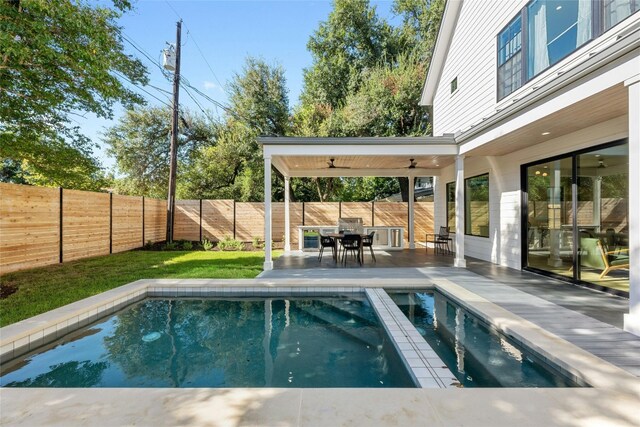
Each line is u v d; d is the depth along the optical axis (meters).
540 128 5.07
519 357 3.11
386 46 18.48
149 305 5.24
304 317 4.66
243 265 7.82
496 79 7.15
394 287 5.72
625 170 4.49
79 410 2.02
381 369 3.08
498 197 7.64
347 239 7.84
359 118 15.48
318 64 18.67
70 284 5.71
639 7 3.98
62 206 7.98
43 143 7.86
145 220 11.38
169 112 15.84
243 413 1.97
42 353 3.50
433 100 11.02
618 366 2.53
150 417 1.94
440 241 9.85
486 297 4.66
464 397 2.14
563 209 5.69
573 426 1.83
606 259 4.93
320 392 2.21
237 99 16.19
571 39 5.08
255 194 15.99
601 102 3.86
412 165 9.36
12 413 1.99
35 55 5.09
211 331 4.16
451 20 9.33
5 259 6.61
